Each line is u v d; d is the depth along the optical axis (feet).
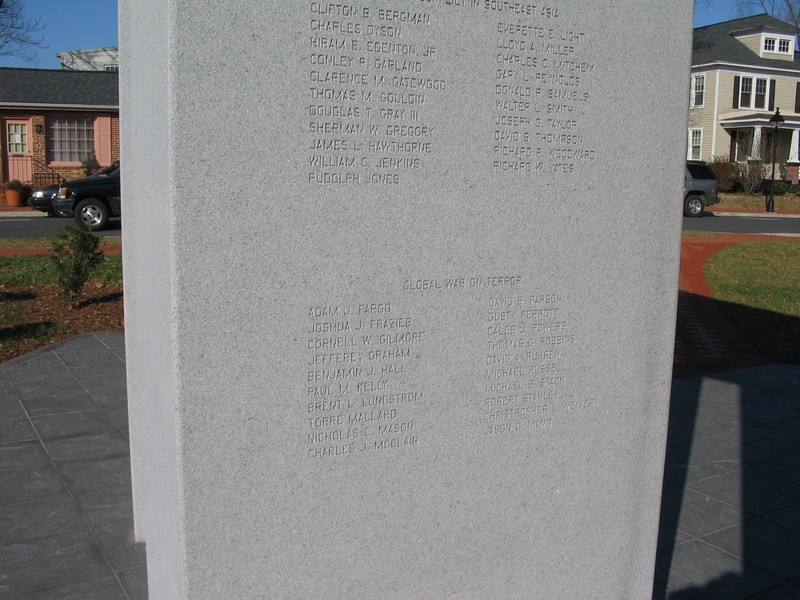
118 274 41.78
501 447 10.50
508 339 10.36
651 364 11.56
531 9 9.91
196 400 8.47
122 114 12.38
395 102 9.15
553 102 10.21
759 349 31.22
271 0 8.30
